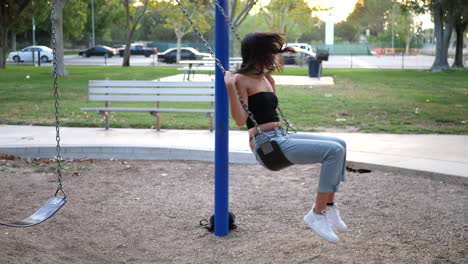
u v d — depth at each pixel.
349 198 6.16
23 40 73.25
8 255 4.39
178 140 8.95
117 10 73.25
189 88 9.88
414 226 5.20
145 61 48.69
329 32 76.31
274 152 3.81
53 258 4.47
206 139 9.06
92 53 55.47
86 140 8.89
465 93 18.08
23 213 5.67
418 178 6.79
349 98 16.28
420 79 25.48
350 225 5.27
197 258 4.62
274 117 3.98
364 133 9.95
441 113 12.79
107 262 4.51
